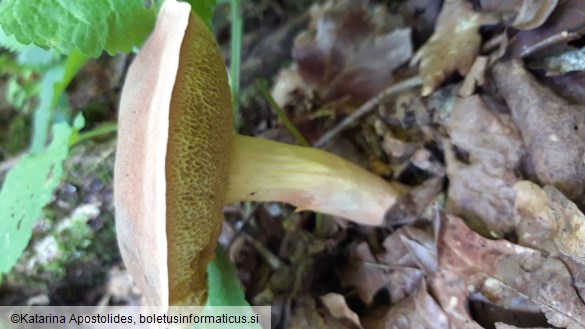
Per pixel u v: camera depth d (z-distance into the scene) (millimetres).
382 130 116
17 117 178
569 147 81
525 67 89
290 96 139
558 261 79
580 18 82
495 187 90
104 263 143
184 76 68
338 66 128
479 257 88
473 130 94
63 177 150
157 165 64
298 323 109
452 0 107
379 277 106
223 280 102
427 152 104
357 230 115
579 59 84
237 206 135
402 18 120
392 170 113
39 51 133
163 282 67
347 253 115
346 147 123
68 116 164
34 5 81
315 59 130
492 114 92
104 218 146
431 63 106
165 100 65
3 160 173
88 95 167
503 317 84
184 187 68
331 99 131
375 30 122
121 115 82
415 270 100
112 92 169
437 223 93
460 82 102
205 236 75
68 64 116
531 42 88
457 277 90
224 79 78
